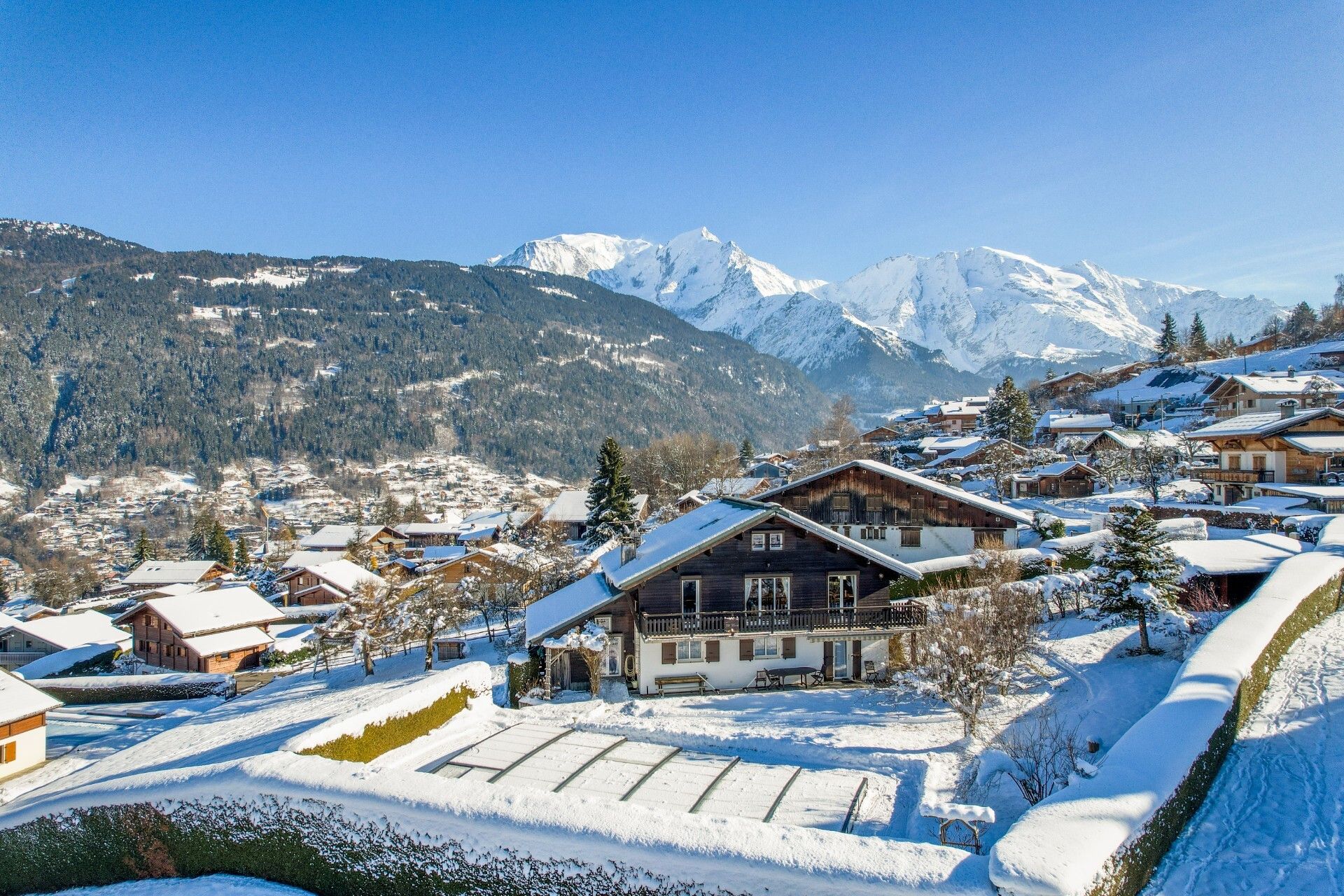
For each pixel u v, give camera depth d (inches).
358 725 941.8
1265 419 2482.8
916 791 829.2
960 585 1518.2
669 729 1044.5
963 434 5167.3
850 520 1891.0
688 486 4532.5
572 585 1658.5
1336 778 639.1
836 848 526.0
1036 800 678.5
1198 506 2177.7
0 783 1369.3
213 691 2050.9
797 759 949.2
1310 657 930.1
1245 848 558.9
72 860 792.3
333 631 1920.5
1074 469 3036.4
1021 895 445.1
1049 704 1025.5
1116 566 1179.9
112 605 3922.2
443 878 623.5
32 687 1456.7
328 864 676.7
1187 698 703.7
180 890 714.8
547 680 1273.4
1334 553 1278.3
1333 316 5280.5
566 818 597.3
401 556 4485.7
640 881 551.8
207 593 2561.5
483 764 930.1
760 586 1328.7
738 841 545.3
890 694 1178.0
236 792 724.7
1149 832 531.5
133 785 778.2
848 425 5551.2
